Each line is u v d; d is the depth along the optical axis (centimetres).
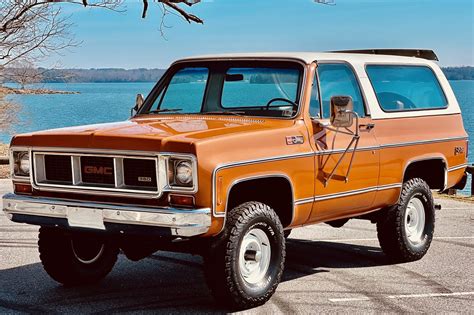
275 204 669
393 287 718
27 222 630
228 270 599
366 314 623
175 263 810
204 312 619
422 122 828
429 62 882
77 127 659
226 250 598
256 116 689
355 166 724
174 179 572
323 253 884
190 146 566
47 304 642
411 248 825
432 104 859
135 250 651
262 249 633
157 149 572
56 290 689
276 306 640
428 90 861
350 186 720
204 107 725
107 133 598
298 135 662
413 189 820
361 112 754
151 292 687
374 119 762
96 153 596
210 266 601
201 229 562
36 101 12625
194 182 564
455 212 1260
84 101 12781
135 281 729
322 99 704
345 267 808
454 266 816
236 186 609
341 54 768
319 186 681
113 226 586
